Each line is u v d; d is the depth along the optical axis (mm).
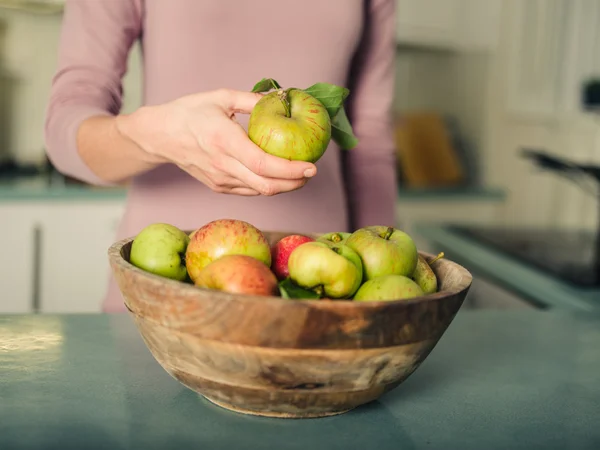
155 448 774
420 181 3387
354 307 757
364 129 1537
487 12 3277
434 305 796
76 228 2697
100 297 2754
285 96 914
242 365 782
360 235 907
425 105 3703
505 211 3258
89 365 969
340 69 1449
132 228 1396
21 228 2643
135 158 1136
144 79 1418
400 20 3209
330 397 811
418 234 3070
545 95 3258
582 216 3070
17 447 767
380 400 907
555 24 3219
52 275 2705
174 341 798
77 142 1188
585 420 878
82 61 1308
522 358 1066
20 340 1042
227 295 755
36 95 3244
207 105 989
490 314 1271
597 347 1125
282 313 750
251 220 1400
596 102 2730
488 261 2299
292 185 930
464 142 3551
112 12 1323
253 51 1372
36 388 896
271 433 812
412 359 816
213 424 827
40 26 3199
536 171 3258
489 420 867
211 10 1342
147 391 902
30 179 2879
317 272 832
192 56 1351
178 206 1387
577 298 1785
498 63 3285
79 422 821
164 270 903
